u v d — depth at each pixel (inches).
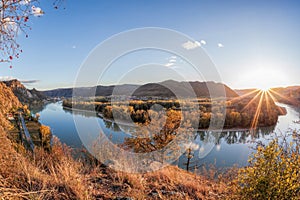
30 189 76.5
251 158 87.6
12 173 82.4
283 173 77.9
